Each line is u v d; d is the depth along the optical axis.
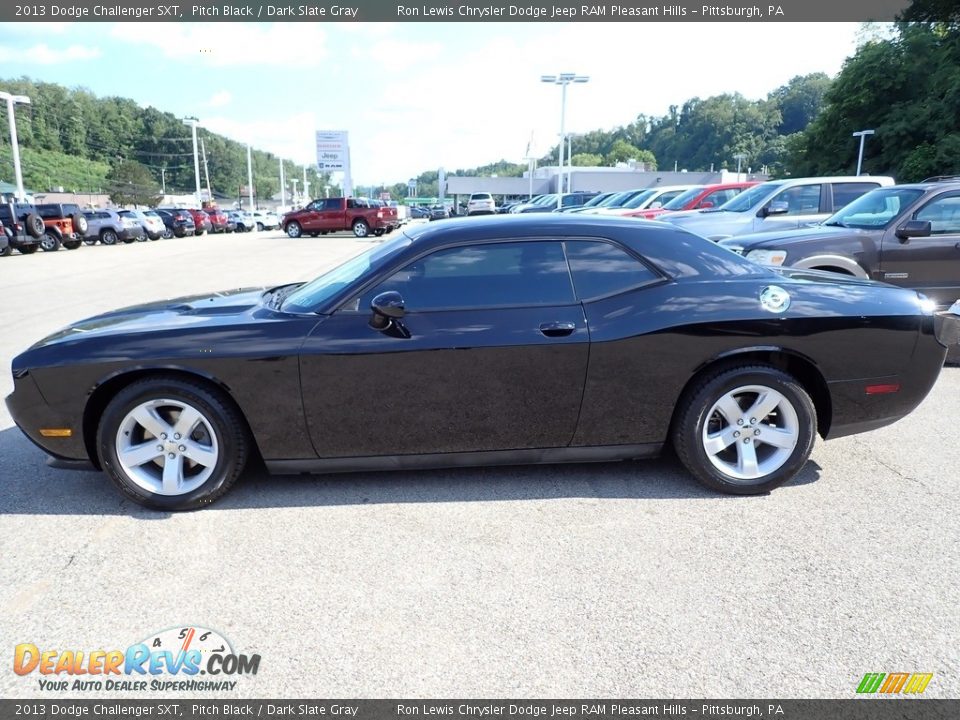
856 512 3.35
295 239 32.84
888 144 35.19
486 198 43.81
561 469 3.89
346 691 2.19
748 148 152.00
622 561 2.92
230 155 161.12
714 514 3.34
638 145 189.88
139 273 15.74
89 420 3.43
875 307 3.50
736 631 2.45
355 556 2.99
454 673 2.26
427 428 3.40
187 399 3.31
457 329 3.32
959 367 6.24
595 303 3.41
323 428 3.38
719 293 3.45
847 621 2.50
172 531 3.23
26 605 2.66
